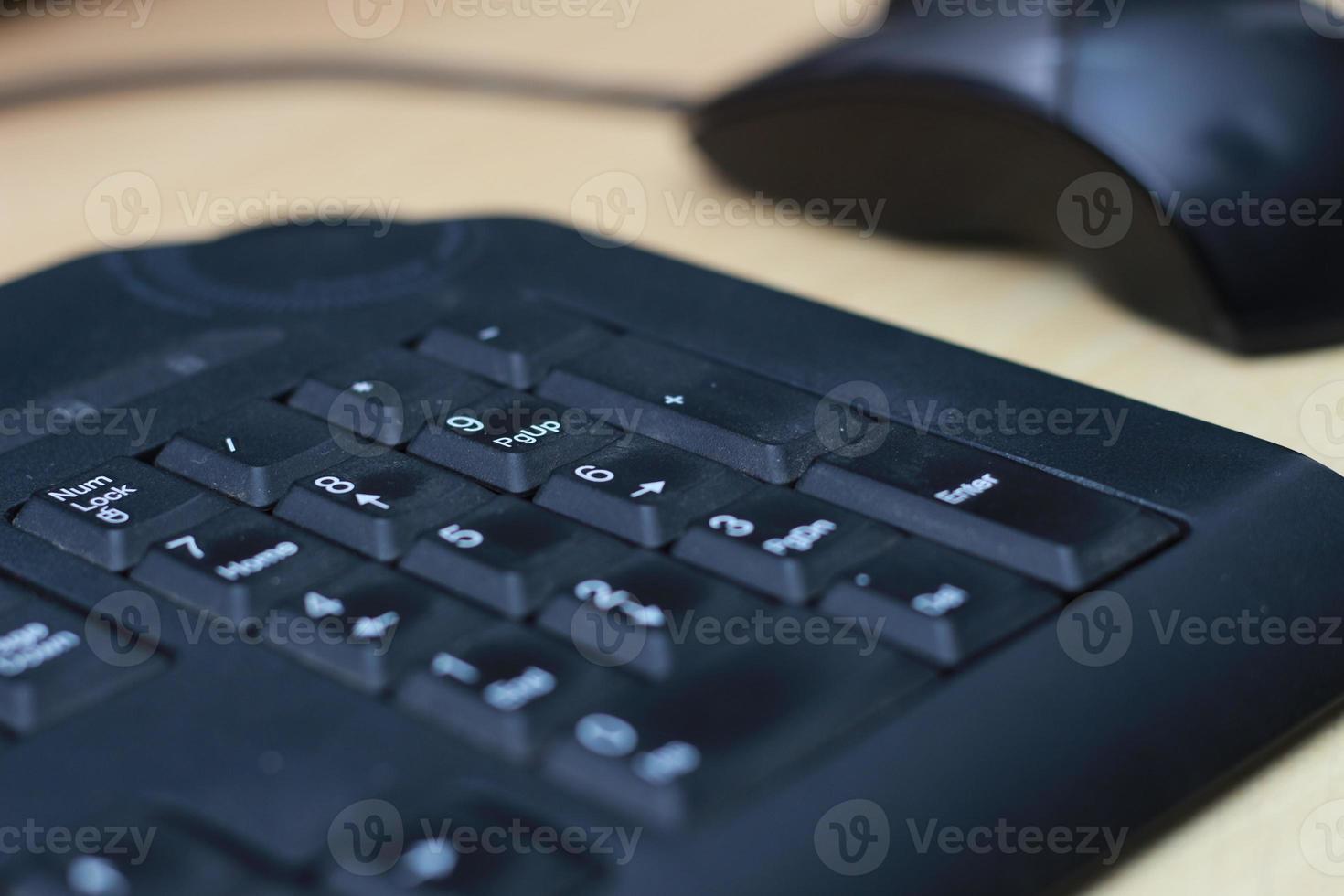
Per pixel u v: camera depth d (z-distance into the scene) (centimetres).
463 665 24
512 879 21
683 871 21
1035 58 45
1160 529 28
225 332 38
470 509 29
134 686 25
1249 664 27
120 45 72
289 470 31
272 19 78
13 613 27
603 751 22
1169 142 42
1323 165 42
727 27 76
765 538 27
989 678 25
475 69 68
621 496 29
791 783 22
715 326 38
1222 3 45
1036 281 48
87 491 31
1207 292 41
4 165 61
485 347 36
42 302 41
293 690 25
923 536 28
